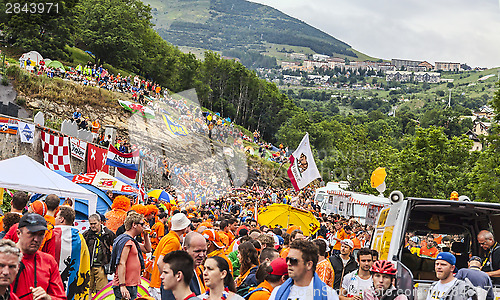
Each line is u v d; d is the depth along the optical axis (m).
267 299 6.18
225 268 5.96
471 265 7.83
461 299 6.88
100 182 16.84
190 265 5.24
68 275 7.15
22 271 5.55
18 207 7.97
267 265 6.57
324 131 129.75
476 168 33.72
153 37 125.81
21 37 82.25
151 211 10.12
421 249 9.70
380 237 9.03
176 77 121.00
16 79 59.50
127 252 7.96
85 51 106.69
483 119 184.75
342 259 9.33
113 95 67.31
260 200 32.12
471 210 9.16
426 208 9.12
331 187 39.38
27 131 21.81
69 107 61.28
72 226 7.43
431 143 44.09
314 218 20.44
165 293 6.60
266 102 141.62
